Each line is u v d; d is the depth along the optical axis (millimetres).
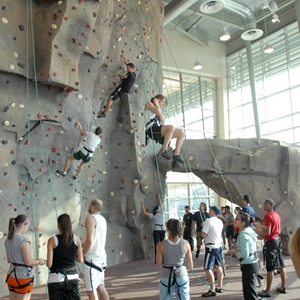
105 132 8328
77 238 3334
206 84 17125
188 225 9086
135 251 8844
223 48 17000
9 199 5703
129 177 8547
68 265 3178
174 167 9102
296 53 14453
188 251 3406
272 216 4988
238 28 14789
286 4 12859
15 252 3412
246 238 3908
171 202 15836
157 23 9781
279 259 4992
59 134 6492
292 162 9031
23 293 3389
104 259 3820
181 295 3217
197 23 15344
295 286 5523
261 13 14250
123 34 8469
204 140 9445
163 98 5262
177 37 15664
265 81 15703
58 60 5770
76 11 5848
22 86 5816
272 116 15281
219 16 13961
